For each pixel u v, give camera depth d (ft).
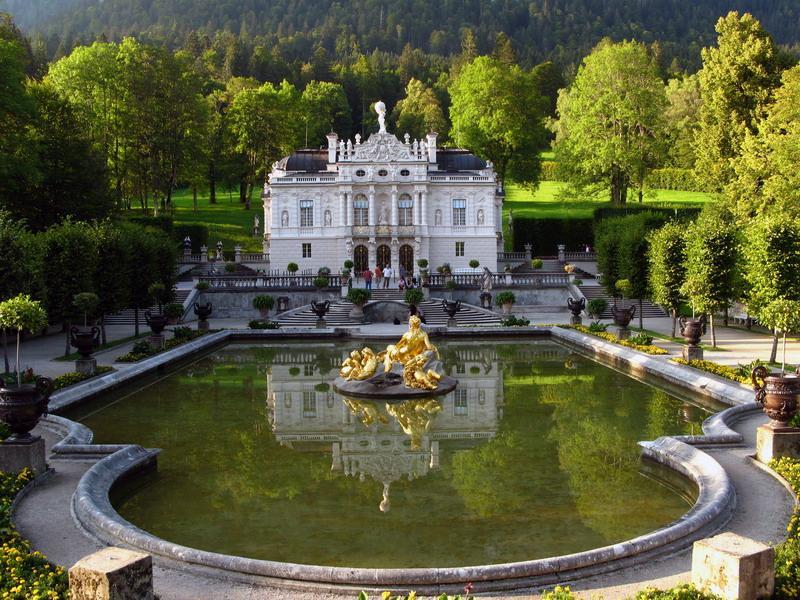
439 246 269.03
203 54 583.17
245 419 100.58
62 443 79.46
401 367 120.06
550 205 383.04
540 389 119.55
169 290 183.42
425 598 46.68
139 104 300.20
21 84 197.88
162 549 53.21
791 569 43.57
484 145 342.85
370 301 211.41
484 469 78.07
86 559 42.14
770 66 211.41
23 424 69.56
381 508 66.44
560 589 41.27
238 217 352.08
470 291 228.43
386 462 80.79
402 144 263.49
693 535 55.31
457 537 59.57
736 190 191.62
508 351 161.79
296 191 264.72
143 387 122.83
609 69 289.33
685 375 115.34
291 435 92.38
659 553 52.90
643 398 111.96
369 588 48.16
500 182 346.95
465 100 344.08
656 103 290.35
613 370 136.56
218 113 410.11
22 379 99.76
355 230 262.47
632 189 312.29
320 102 466.70
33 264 131.95
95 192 217.77
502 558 55.47
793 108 177.99
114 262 152.97
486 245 268.82
